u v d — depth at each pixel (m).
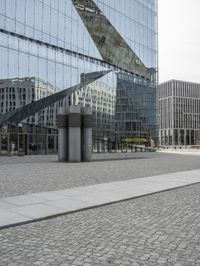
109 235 6.70
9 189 12.38
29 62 37.81
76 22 45.03
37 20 38.75
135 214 8.67
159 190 12.55
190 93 166.00
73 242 6.23
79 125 27.83
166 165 24.89
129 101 56.78
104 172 19.02
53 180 15.13
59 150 28.33
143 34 61.59
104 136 50.69
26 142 38.50
